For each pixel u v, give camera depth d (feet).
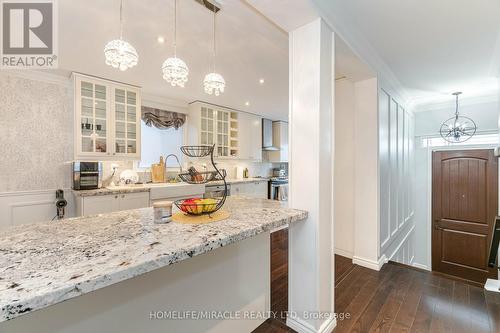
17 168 8.95
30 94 9.15
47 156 9.53
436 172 13.60
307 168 5.28
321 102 5.20
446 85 10.84
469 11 5.59
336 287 7.31
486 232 11.98
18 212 8.95
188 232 3.51
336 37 5.83
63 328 2.95
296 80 5.52
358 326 5.58
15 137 8.89
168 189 11.29
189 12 5.55
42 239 3.19
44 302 1.89
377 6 5.42
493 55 7.91
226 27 6.21
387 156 9.81
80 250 2.81
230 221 4.16
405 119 12.69
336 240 9.90
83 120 9.62
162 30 6.36
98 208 9.30
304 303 5.35
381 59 8.27
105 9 5.48
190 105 14.25
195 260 4.36
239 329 5.23
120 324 3.44
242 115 16.47
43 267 2.36
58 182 9.78
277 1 4.63
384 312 6.10
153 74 9.55
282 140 19.79
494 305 6.34
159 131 13.70
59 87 9.75
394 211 10.78
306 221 5.28
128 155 10.78
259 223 4.04
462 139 12.77
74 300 3.04
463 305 6.37
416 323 5.67
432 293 6.97
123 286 3.47
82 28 6.23
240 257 5.22
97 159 9.92
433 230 13.66
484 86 10.95
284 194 18.86
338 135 9.79
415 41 7.05
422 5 5.39
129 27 6.21
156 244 3.00
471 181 12.48
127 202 10.05
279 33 6.18
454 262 12.91
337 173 9.84
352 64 7.41
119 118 10.62
